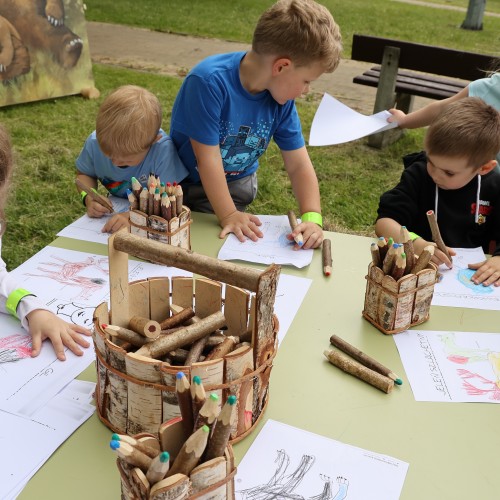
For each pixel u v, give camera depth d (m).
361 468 1.01
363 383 1.21
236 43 7.31
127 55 6.57
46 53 4.99
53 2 4.91
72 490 0.95
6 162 1.20
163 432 0.80
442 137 1.82
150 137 1.97
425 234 2.05
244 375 1.00
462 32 9.08
